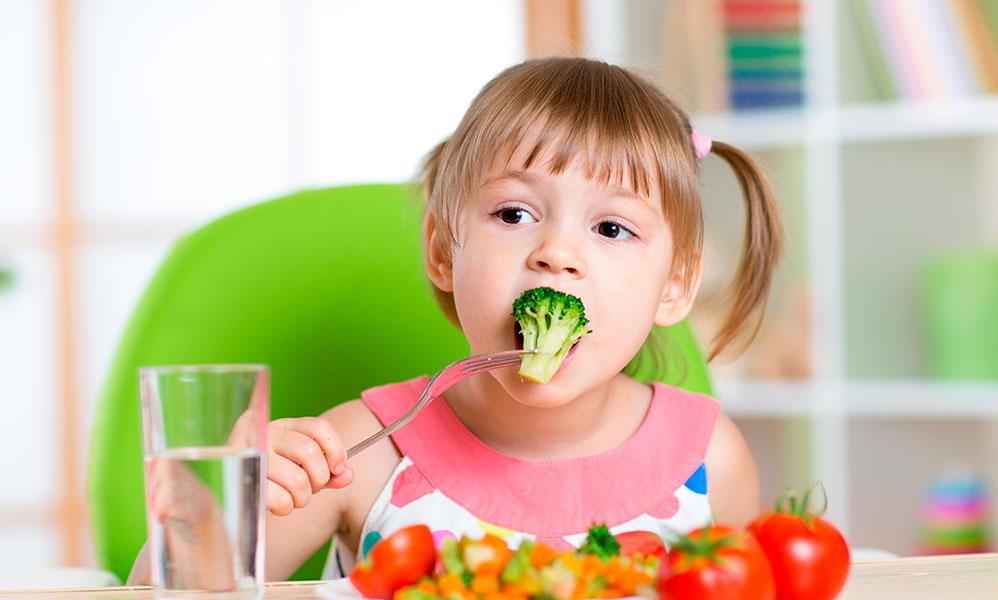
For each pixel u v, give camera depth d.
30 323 3.24
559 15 2.66
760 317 1.33
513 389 0.94
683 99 2.27
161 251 3.20
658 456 1.16
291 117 3.14
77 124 3.22
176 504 0.60
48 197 3.23
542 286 0.94
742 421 2.47
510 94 1.04
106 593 0.73
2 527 3.22
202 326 1.25
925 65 2.32
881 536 2.45
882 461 2.46
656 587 0.59
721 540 0.59
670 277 1.11
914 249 2.47
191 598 0.60
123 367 1.22
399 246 1.32
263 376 0.61
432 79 3.06
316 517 1.10
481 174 1.00
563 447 1.12
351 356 1.29
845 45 2.41
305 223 1.31
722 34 2.34
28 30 3.22
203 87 3.19
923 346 2.47
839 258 2.42
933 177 2.47
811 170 2.34
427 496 1.10
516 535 1.08
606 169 0.98
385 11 3.09
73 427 3.24
